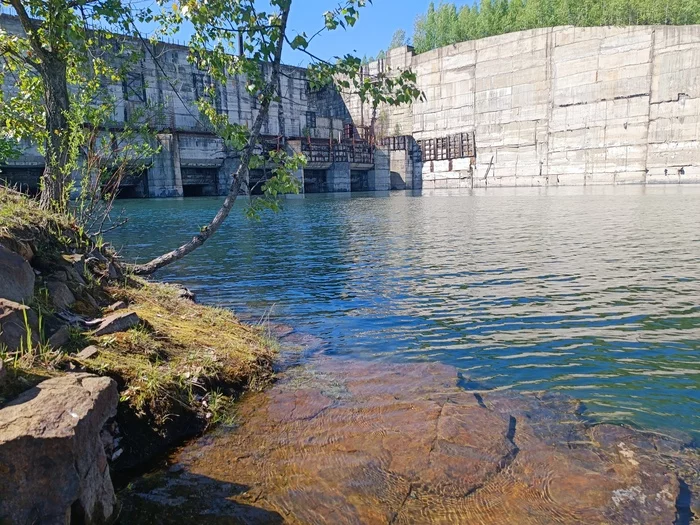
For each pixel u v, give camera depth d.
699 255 15.76
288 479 4.32
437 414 5.52
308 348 7.87
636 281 12.42
